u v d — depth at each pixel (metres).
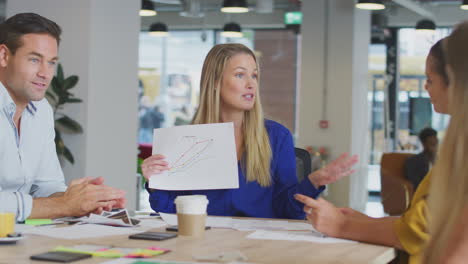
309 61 9.31
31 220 2.14
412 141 11.61
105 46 5.52
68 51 5.42
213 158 2.36
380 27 10.80
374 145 11.26
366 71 9.72
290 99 11.91
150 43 12.65
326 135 9.22
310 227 2.18
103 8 5.48
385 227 1.86
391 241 1.84
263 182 2.54
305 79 9.34
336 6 9.18
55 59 2.38
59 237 1.84
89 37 5.36
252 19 11.79
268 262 1.54
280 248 1.74
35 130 2.51
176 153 2.39
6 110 2.35
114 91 5.62
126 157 5.76
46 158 2.59
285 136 2.67
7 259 1.52
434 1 10.68
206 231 2.02
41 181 2.58
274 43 11.94
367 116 9.89
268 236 1.95
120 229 2.01
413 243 1.80
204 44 12.44
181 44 12.57
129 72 5.77
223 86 2.58
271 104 11.98
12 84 2.34
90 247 1.67
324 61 9.24
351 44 9.11
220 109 2.62
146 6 9.78
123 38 5.71
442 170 1.24
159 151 2.41
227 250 1.69
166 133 2.41
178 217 1.92
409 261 1.88
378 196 11.35
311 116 9.30
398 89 11.61
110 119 5.58
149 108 12.81
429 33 9.92
